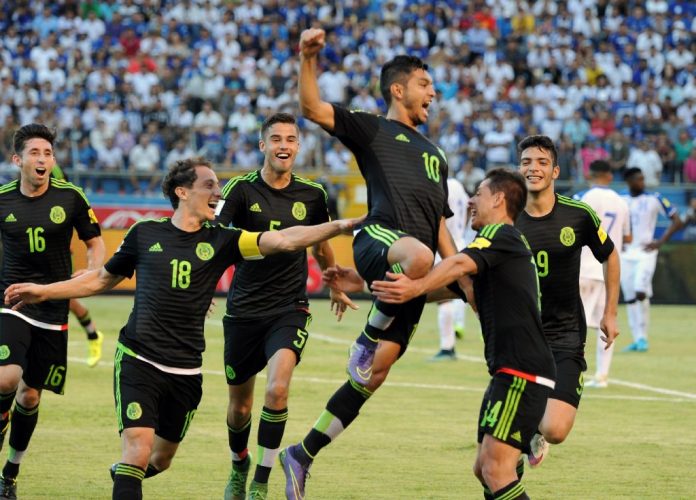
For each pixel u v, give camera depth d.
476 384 36.22
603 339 22.95
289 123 22.48
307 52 17.34
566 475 23.42
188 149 68.31
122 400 17.66
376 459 24.67
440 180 18.95
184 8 84.06
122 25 82.62
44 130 22.36
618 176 72.12
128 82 76.12
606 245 22.41
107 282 18.55
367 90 78.00
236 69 77.12
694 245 65.44
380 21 87.31
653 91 84.44
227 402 32.16
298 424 28.70
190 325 18.12
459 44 85.56
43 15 82.06
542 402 16.98
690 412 31.72
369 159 18.58
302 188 22.88
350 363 19.19
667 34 91.06
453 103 77.44
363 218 17.67
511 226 17.30
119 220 61.62
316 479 22.62
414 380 36.97
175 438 18.62
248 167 64.94
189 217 18.23
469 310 62.72
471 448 25.98
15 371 21.28
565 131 75.56
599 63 86.50
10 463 21.28
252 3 85.06
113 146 68.19
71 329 48.69
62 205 22.50
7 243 22.36
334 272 19.00
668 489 22.12
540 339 17.06
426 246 17.34
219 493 21.53
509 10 89.44
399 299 16.41
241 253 18.27
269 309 21.70
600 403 33.19
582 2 91.19
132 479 17.09
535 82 85.38
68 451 25.09
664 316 59.84
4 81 73.19
